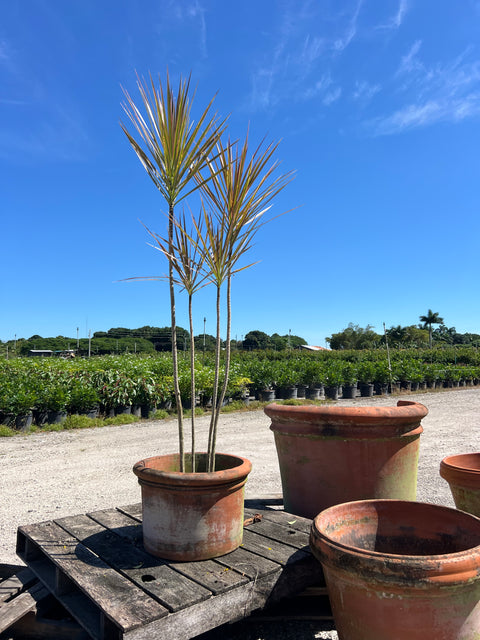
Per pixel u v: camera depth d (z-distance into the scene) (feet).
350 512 6.95
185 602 5.81
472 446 24.07
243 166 7.79
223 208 8.08
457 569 5.00
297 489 9.48
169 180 7.95
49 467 19.25
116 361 40.73
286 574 6.99
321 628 7.79
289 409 9.30
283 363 55.77
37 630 7.04
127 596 6.02
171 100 7.68
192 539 7.09
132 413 33.96
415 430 9.10
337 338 162.40
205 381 36.78
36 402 28.89
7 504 14.44
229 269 8.29
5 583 7.73
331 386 51.80
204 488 7.10
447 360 96.99
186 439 25.53
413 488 9.36
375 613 5.28
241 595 6.38
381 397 54.39
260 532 8.34
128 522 8.95
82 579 6.51
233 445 23.88
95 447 23.38
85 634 6.77
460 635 5.18
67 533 8.40
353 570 5.28
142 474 7.34
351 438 8.79
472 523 6.35
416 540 6.83
